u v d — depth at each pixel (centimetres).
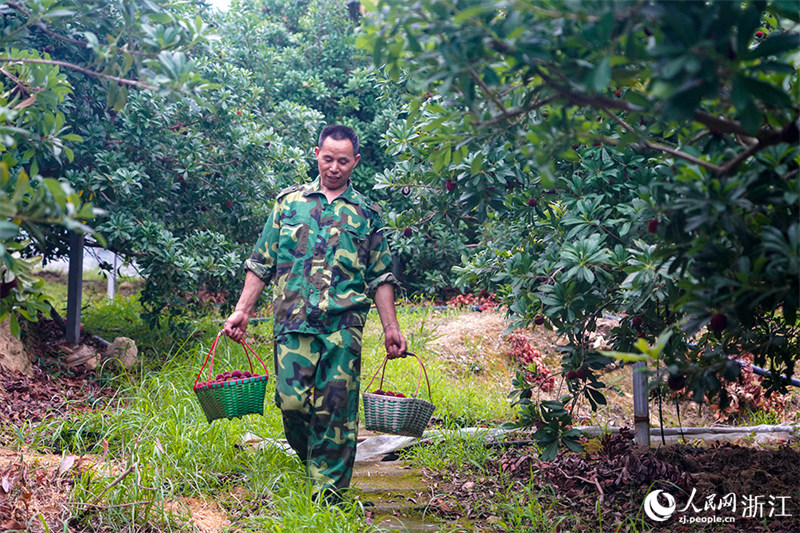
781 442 483
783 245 193
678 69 164
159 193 655
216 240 670
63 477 341
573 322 364
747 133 197
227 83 730
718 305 230
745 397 638
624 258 341
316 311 356
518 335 784
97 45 225
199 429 413
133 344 606
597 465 406
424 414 360
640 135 226
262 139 720
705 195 206
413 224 451
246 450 414
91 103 620
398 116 1172
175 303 659
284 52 1234
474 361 746
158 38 232
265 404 514
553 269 384
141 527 309
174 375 555
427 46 216
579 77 199
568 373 381
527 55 196
